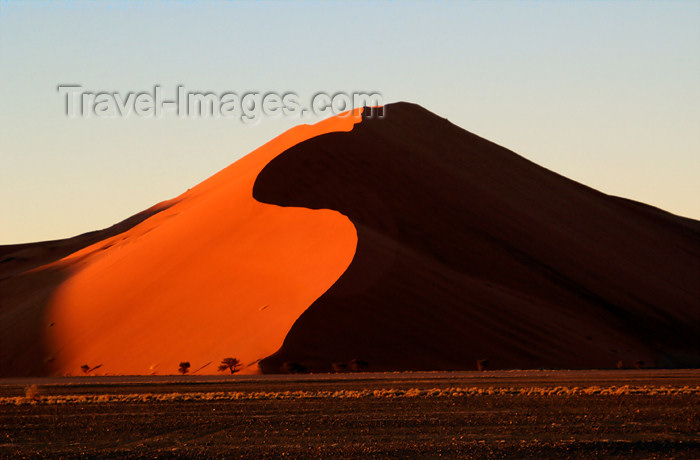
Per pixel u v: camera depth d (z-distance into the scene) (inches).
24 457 801.6
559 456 787.4
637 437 885.2
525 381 1675.7
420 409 1149.1
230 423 1023.6
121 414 1138.7
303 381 1706.4
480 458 777.6
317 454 797.9
